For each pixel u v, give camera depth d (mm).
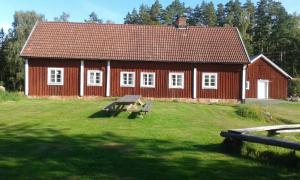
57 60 35250
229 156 11539
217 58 35688
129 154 11469
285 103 42688
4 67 70875
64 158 10820
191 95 35781
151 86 35594
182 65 35719
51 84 35250
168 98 35688
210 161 10914
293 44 85625
